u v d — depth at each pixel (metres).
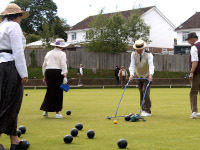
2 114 3.49
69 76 26.36
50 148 3.85
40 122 6.05
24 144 3.75
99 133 4.82
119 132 4.91
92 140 4.31
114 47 28.23
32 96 13.49
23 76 3.55
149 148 3.82
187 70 27.58
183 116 6.83
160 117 6.67
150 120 6.22
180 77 26.53
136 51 7.01
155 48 41.25
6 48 3.61
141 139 4.36
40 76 25.94
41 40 37.72
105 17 29.39
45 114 6.99
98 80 24.42
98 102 10.41
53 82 6.64
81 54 28.62
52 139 4.40
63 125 5.66
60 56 6.71
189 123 5.82
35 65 28.08
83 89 20.05
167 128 5.27
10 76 3.53
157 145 3.99
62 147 3.90
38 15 56.50
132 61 7.08
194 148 3.81
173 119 6.36
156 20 41.16
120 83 23.97
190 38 6.64
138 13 31.41
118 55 28.39
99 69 28.36
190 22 38.50
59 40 6.82
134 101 10.71
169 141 4.23
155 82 24.52
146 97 6.94
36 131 5.05
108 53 28.47
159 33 41.62
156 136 4.57
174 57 27.80
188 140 4.29
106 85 23.25
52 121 6.19
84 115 7.11
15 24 3.64
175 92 16.02
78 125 5.12
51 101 6.67
